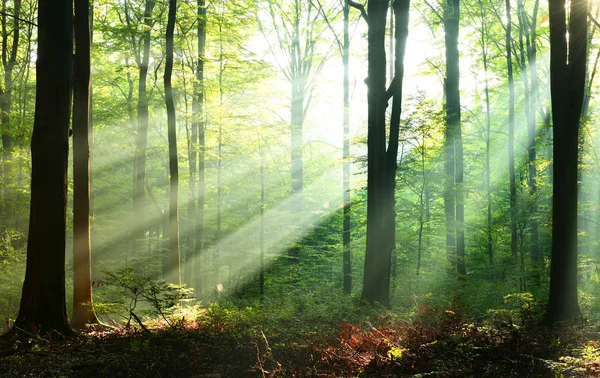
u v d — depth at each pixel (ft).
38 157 36.01
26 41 81.87
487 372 23.45
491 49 94.32
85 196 42.37
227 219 86.33
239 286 86.89
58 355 28.81
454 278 63.00
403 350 26.89
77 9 42.68
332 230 107.14
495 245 92.63
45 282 35.47
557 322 36.29
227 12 79.61
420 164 69.21
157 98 82.17
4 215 72.38
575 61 38.60
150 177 100.17
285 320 42.37
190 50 80.53
